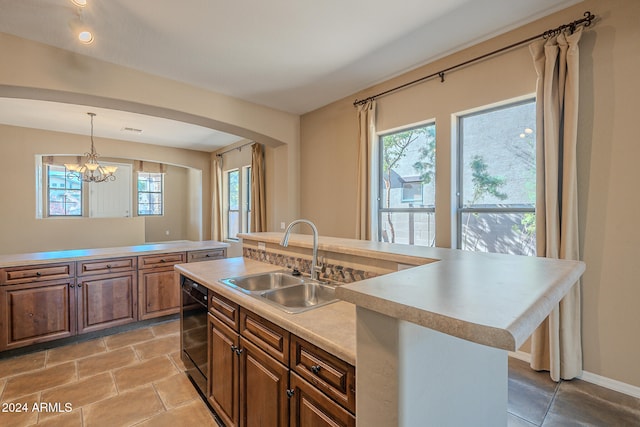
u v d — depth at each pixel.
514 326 0.56
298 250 2.21
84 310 3.02
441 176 3.16
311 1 2.28
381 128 3.73
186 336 2.36
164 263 3.52
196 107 3.74
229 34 2.68
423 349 0.83
